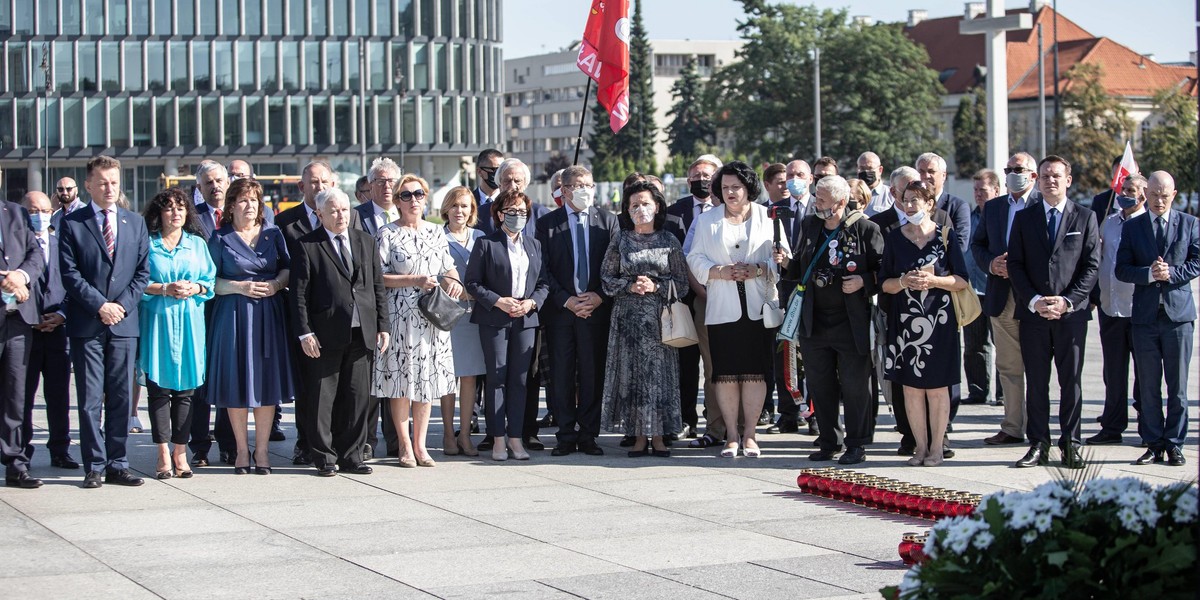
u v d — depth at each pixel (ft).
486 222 37.76
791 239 34.37
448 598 20.71
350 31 251.80
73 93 234.99
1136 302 31.91
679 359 36.09
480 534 25.26
